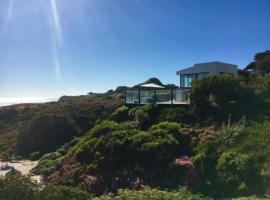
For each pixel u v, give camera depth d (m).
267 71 41.03
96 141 25.95
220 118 25.56
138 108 30.30
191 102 27.97
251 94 27.58
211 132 23.69
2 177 11.21
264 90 27.89
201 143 22.66
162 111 28.39
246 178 18.47
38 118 48.62
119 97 68.19
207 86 27.30
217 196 18.45
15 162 42.44
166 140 23.20
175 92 29.86
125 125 27.55
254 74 40.50
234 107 26.52
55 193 11.55
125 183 21.17
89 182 21.95
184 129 24.94
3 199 10.62
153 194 14.62
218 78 27.38
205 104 27.45
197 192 19.03
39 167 34.19
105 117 48.94
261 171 18.33
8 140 54.22
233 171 19.06
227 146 21.44
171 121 26.66
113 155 23.50
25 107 75.62
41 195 11.22
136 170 21.73
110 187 21.30
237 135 21.94
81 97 91.88
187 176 20.22
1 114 73.00
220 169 19.69
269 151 19.55
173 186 19.95
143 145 23.16
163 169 21.30
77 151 26.20
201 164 20.69
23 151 47.09
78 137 45.81
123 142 24.09
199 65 36.97
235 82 27.48
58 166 27.84
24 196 10.88
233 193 18.17
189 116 26.77
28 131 48.47
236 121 24.67
